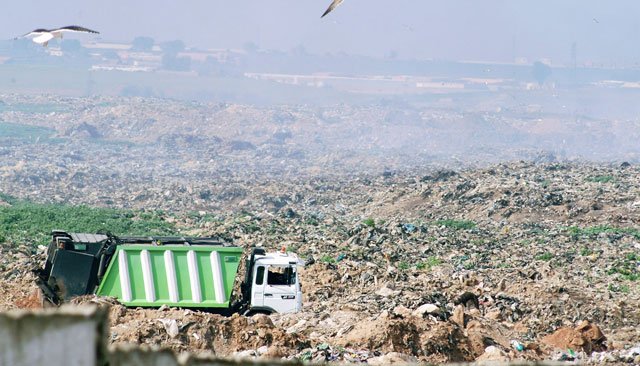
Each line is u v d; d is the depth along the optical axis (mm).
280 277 139500
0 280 163125
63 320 48000
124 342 112875
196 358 53781
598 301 173500
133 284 133250
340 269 186375
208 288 134625
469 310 158250
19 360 47719
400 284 173250
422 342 122688
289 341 117875
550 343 140375
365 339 121438
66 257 136375
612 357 128875
